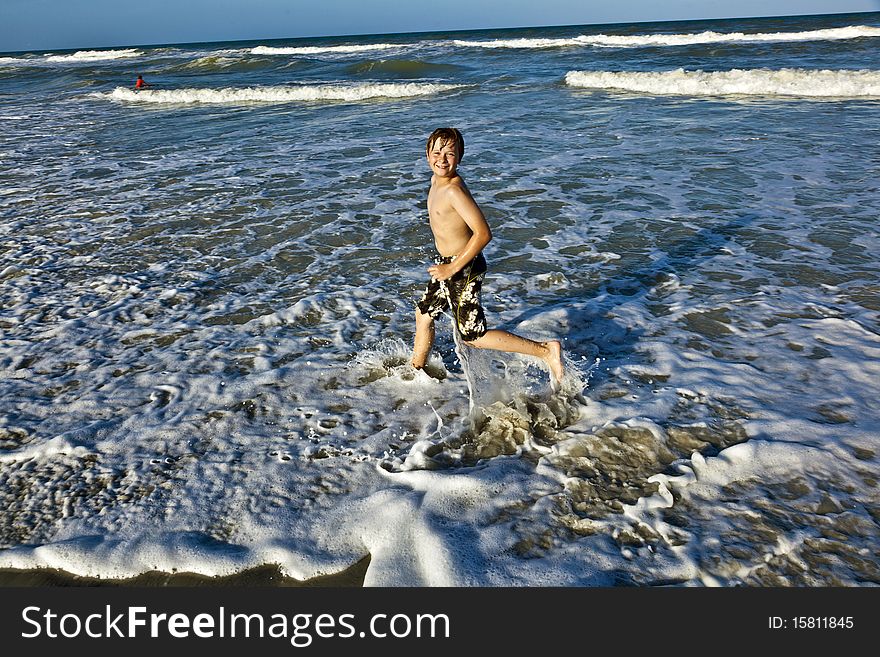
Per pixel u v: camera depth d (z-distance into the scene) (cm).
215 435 357
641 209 726
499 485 307
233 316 507
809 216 670
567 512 290
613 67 2297
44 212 802
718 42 3253
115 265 620
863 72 1553
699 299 504
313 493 309
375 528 285
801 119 1195
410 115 1504
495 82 2073
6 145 1302
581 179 859
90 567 271
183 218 761
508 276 569
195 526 290
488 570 261
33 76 3472
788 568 255
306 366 428
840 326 445
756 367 402
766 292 508
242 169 1006
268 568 269
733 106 1389
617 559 264
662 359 418
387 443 346
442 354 437
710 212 703
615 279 551
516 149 1063
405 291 543
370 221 727
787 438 329
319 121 1487
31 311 523
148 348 460
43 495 313
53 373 428
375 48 4575
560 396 373
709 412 357
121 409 384
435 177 344
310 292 548
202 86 2408
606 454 326
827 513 280
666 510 287
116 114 1791
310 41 12062
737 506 287
